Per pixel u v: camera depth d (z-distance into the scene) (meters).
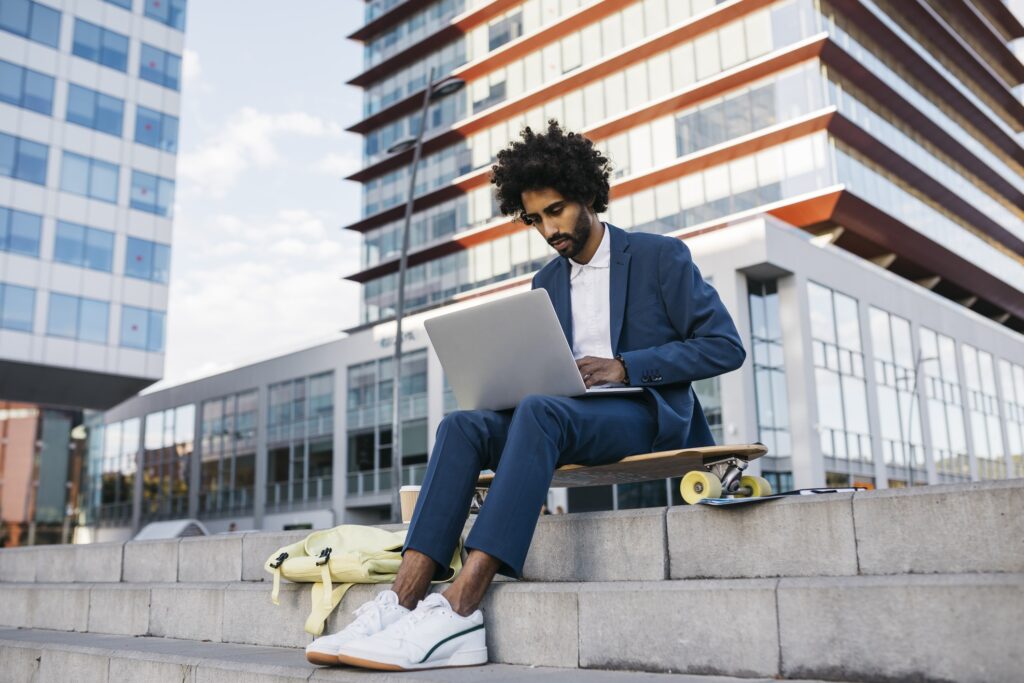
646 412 2.89
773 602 2.17
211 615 3.82
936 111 34.41
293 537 3.89
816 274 23.89
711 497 2.54
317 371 34.53
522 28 36.75
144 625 4.22
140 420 43.91
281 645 3.41
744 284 22.98
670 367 2.85
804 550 2.30
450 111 39.09
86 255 28.75
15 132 27.95
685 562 2.53
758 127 28.19
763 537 2.38
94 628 4.58
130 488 43.81
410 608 2.56
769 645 2.16
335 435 33.19
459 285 36.72
